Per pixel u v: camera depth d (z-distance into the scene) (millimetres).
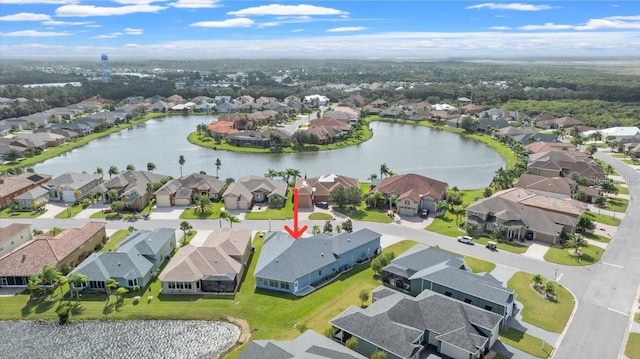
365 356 52719
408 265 70312
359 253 78312
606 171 138125
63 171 142500
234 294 66625
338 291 68125
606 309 62562
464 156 165000
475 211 93375
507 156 160875
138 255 72250
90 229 82312
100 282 66750
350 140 189875
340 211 103812
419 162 156000
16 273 67562
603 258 79000
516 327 58219
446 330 53656
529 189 115062
